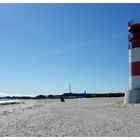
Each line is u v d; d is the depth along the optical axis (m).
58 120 22.75
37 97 173.00
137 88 43.06
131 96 43.31
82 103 63.41
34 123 20.61
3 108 52.34
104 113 30.06
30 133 15.84
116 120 22.33
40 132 16.16
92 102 66.31
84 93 144.12
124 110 33.75
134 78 43.38
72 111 34.59
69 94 147.62
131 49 43.97
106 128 17.55
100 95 130.12
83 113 30.55
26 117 26.09
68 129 17.25
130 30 44.09
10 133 15.85
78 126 18.62
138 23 42.94
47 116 26.98
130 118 23.89
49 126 18.72
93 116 26.36
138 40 43.28
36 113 31.89
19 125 19.42
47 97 167.88
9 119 24.25
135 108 36.12
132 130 16.62
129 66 44.88
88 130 16.77
